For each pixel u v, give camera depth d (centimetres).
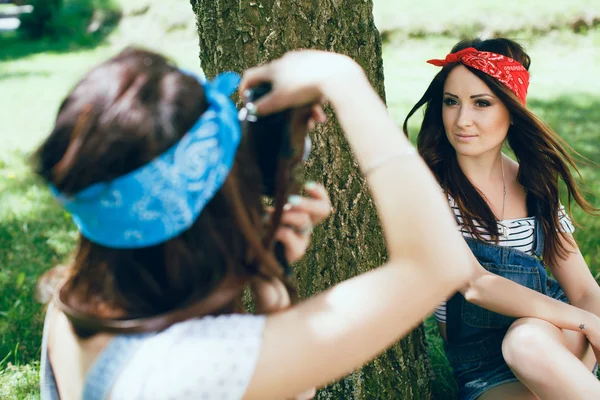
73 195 97
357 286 104
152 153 95
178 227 99
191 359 99
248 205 108
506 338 223
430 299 101
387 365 241
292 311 105
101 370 102
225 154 100
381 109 105
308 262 224
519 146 259
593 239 427
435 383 280
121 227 98
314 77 105
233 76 114
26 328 343
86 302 106
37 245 459
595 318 228
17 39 1709
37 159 100
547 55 1127
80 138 95
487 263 251
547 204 259
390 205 101
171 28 1481
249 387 100
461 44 261
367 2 222
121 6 1638
